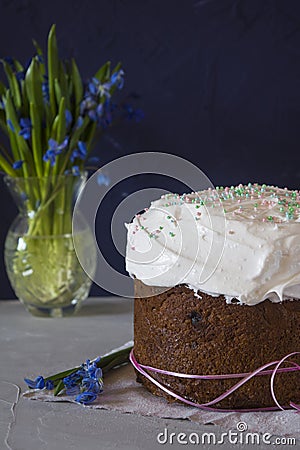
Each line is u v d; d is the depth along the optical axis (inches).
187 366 59.4
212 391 58.9
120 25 98.6
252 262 56.8
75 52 99.1
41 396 62.2
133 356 65.7
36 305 89.0
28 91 86.7
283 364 58.3
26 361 73.1
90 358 73.9
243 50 98.8
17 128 87.4
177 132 100.0
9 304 97.4
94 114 86.7
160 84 99.3
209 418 57.6
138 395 62.4
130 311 92.7
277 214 59.9
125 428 56.4
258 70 99.0
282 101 99.4
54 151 84.2
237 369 58.3
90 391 61.7
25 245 87.3
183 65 99.0
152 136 100.0
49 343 79.1
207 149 100.3
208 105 99.6
